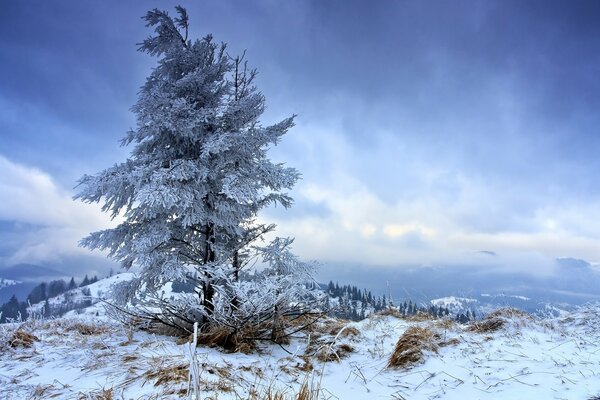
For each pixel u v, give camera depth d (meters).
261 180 9.33
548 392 3.61
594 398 3.30
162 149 9.06
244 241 9.10
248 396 3.70
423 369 5.05
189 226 8.95
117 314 7.64
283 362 5.65
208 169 8.49
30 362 4.76
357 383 4.96
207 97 9.23
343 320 9.74
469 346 5.71
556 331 6.29
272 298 7.05
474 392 3.99
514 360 4.80
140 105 8.48
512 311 7.57
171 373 3.89
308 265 8.79
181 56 9.23
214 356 5.45
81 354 5.04
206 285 8.30
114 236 8.58
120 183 8.20
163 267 7.85
